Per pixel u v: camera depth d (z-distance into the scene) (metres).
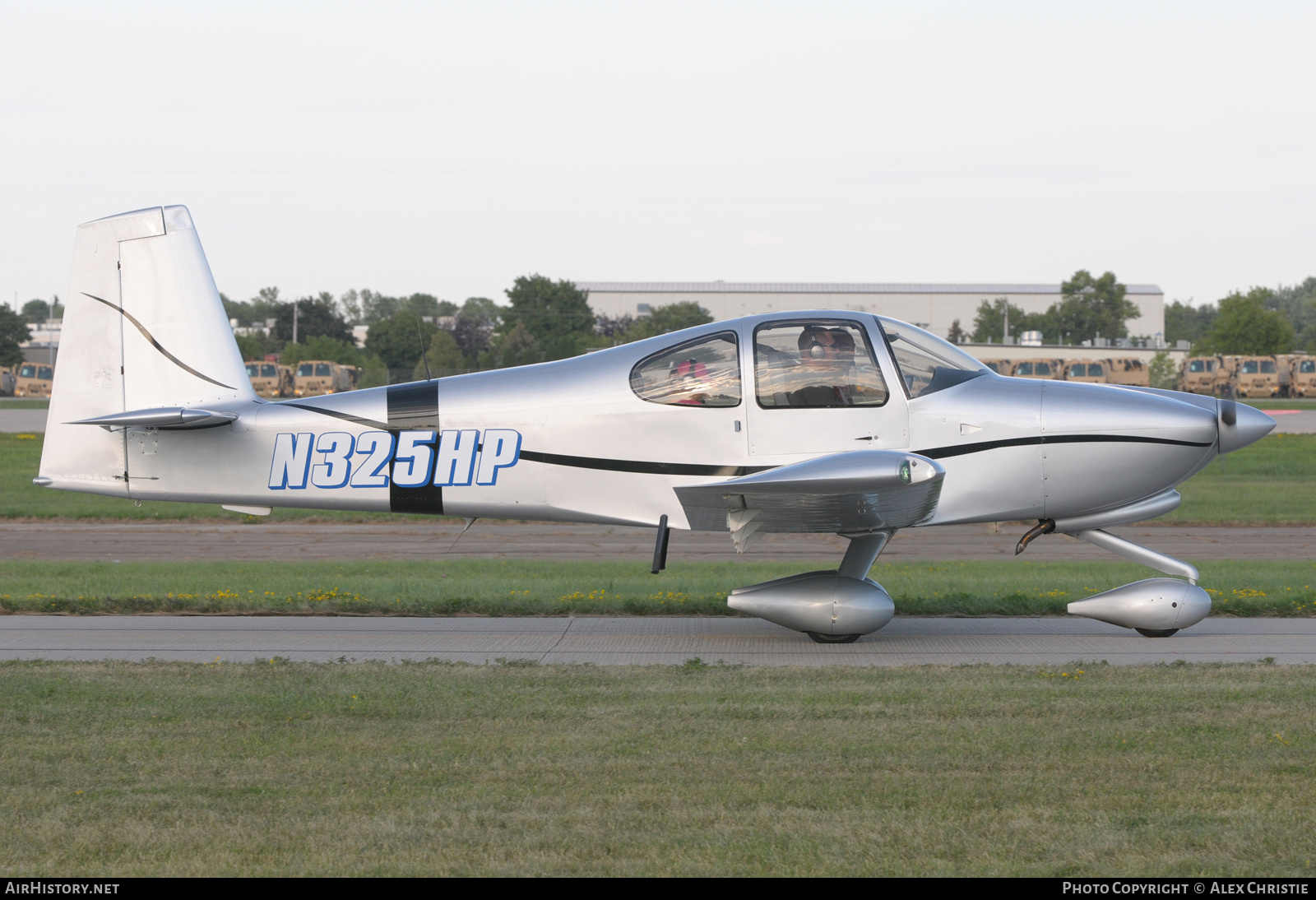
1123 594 17.98
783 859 8.66
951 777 10.42
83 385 19.69
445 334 141.00
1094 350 146.12
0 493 47.47
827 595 17.47
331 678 14.67
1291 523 39.31
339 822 9.43
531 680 14.49
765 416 17.25
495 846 8.93
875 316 17.67
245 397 19.56
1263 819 9.39
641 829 9.24
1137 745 11.34
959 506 17.47
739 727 12.11
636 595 22.45
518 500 18.33
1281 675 14.65
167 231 19.69
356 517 41.81
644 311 187.75
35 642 18.02
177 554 32.44
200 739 11.77
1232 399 17.47
